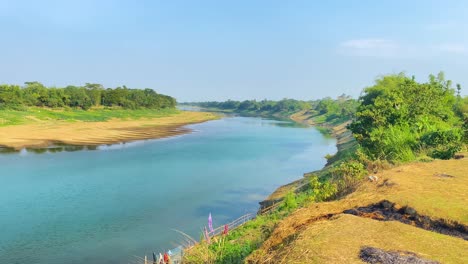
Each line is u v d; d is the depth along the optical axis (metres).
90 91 135.25
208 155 51.78
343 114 124.44
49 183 33.62
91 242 20.98
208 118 153.00
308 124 136.12
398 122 29.84
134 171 39.56
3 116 81.19
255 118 171.75
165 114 150.00
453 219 9.06
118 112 128.12
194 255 11.99
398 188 11.71
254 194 31.56
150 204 28.08
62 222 23.95
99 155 49.28
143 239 21.50
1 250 19.77
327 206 10.81
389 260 6.68
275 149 60.72
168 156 49.97
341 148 61.09
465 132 21.77
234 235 15.64
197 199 29.64
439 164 15.66
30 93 111.25
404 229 8.27
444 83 39.56
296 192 28.17
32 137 62.00
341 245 7.42
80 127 81.75
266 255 8.05
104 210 26.47
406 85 34.72
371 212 10.06
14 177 35.56
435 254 6.97
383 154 23.64
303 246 7.56
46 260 18.77
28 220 24.17
